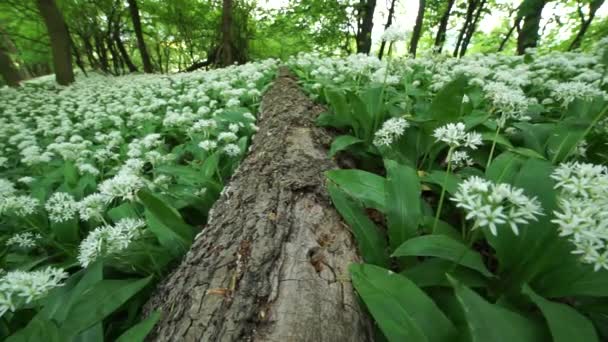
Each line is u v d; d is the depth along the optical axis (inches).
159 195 91.8
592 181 41.1
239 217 72.1
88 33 612.1
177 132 173.6
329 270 54.7
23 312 64.7
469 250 49.7
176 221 72.2
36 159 139.6
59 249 92.9
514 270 52.1
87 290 56.9
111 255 65.7
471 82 145.8
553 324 36.3
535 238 51.9
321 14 564.7
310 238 61.4
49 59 599.8
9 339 46.4
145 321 44.1
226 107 198.4
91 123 214.1
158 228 75.5
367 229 60.9
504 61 227.9
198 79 331.3
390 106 118.0
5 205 81.5
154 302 59.5
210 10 660.7
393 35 107.2
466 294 38.7
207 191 97.7
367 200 65.1
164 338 48.6
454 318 47.0
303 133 112.9
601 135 88.1
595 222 37.4
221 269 57.4
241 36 652.1
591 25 372.5
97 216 74.7
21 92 380.8
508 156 72.9
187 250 74.2
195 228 79.7
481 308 37.4
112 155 142.8
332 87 159.3
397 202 60.5
